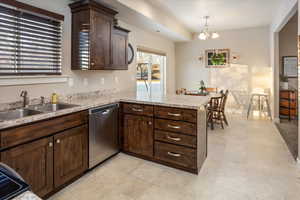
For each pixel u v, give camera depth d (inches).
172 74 253.6
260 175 90.2
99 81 132.4
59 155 77.0
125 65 133.1
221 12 163.6
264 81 214.1
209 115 168.7
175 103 94.3
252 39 216.4
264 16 175.0
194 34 245.4
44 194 71.7
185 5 146.9
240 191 78.1
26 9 84.5
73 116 82.7
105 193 77.4
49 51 97.5
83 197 74.9
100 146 98.9
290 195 75.1
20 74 85.7
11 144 60.7
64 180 79.7
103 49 111.9
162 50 223.9
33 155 67.3
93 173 92.7
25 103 85.0
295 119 201.6
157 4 144.9
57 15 98.0
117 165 100.6
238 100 228.4
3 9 78.1
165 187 81.4
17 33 83.6
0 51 78.8
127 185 83.0
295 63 211.8
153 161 103.9
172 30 184.7
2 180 28.6
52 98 94.7
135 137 108.3
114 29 121.6
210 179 87.2
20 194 25.0
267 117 210.7
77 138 85.2
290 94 204.7
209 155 113.0
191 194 76.6
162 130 98.2
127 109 110.3
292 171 93.5
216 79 237.9
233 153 115.6
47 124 71.6
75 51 107.7
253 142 134.1
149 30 183.8
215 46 235.1
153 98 113.2
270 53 205.8
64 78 106.3
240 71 224.7
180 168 95.5
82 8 103.1
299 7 98.4
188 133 90.9
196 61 247.9
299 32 99.0
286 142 133.0
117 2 111.9
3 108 81.3
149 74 208.2
